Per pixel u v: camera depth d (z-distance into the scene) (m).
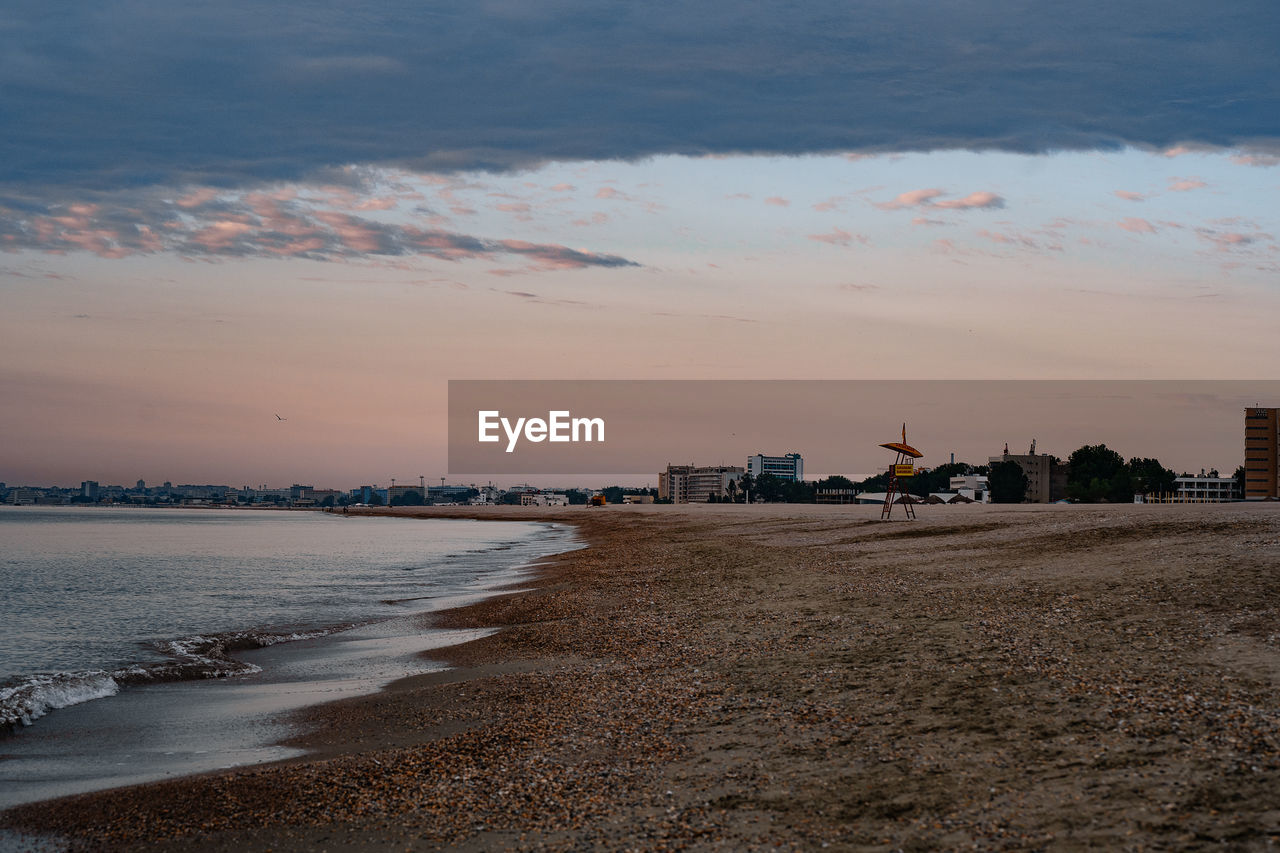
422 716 16.12
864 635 19.64
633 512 183.38
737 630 22.30
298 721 16.58
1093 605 20.09
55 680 19.86
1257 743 10.24
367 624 30.75
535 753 12.81
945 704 13.34
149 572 57.19
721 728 13.37
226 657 24.58
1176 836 8.15
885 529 53.69
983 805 9.34
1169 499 183.00
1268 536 29.72
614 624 25.67
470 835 9.89
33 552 81.69
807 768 11.12
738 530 72.12
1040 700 12.97
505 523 188.12
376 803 11.14
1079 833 8.42
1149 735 10.91
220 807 11.36
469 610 32.62
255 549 86.44
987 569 29.05
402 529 152.38
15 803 12.25
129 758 14.60
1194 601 19.17
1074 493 193.38
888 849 8.56
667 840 9.28
